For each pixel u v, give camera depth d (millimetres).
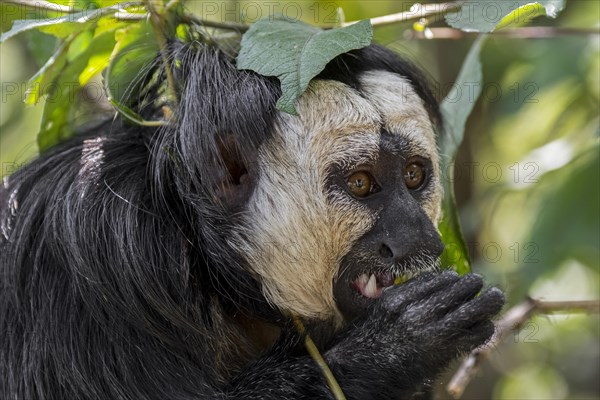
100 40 7828
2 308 7797
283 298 7738
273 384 7332
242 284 7684
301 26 7215
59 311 7438
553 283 12344
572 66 11945
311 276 7695
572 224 11039
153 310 7383
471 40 13164
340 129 7473
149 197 7660
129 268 7348
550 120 13500
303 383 7297
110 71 7684
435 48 13422
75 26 7457
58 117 8562
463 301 7227
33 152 9664
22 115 12672
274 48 6941
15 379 7586
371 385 7250
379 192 7594
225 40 8086
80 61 7949
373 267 7613
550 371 16656
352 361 7309
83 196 7602
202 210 7441
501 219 13898
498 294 7172
